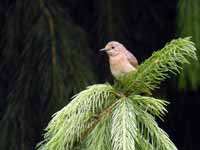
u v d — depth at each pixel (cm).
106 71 1189
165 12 1296
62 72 1044
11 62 1142
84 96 549
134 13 1265
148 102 543
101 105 552
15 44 1133
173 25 1284
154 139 531
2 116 1135
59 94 1030
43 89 1044
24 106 1073
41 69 1051
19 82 1080
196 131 1361
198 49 971
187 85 1005
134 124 521
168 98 1308
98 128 543
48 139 550
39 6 1098
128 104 539
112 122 534
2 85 1180
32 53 1070
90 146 539
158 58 554
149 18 1290
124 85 562
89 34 1220
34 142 1070
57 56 1056
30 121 1072
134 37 1262
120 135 513
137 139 515
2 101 1177
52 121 543
